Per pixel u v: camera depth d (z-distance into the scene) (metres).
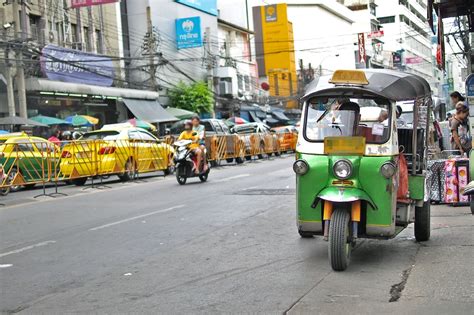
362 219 6.52
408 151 7.62
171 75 39.47
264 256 7.16
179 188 15.05
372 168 6.32
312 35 80.44
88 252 7.61
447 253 7.05
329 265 6.65
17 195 15.40
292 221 9.59
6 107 24.56
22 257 7.43
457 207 10.64
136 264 6.89
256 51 65.56
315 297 5.42
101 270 6.64
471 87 13.02
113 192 14.81
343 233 6.16
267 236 8.40
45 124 24.61
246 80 51.22
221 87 43.34
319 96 6.83
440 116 23.22
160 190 14.78
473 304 5.06
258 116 48.38
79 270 6.67
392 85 6.72
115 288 5.89
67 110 28.58
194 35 39.88
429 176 11.00
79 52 28.44
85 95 29.09
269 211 10.68
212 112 39.44
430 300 5.23
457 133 11.77
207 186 15.25
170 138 21.95
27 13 26.62
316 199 6.51
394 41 96.00
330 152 6.45
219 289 5.77
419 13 115.88
